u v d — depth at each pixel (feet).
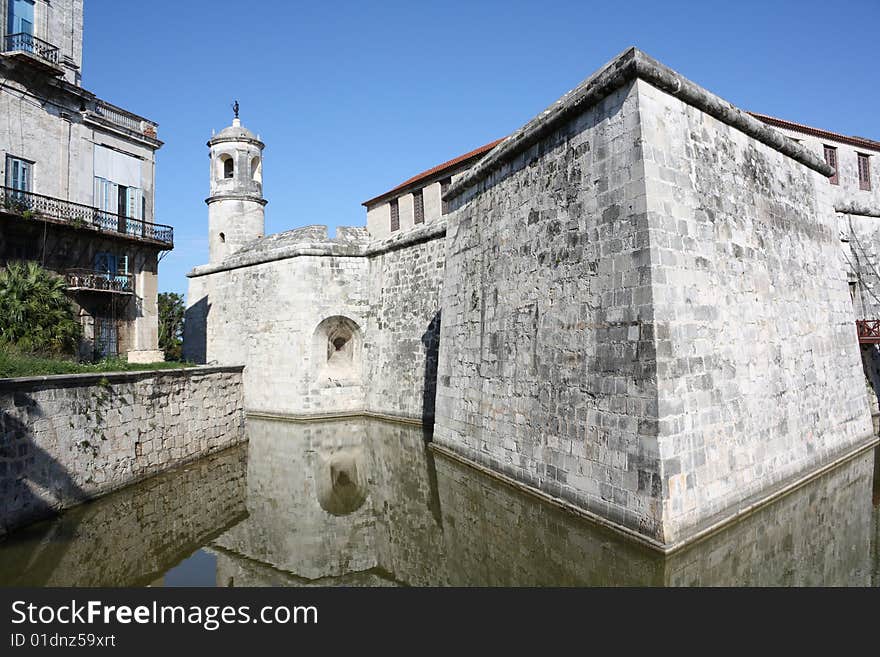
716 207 27.50
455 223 43.62
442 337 44.88
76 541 26.43
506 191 35.63
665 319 23.45
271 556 25.95
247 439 51.65
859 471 33.04
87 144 60.90
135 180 65.92
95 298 60.29
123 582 22.47
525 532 26.84
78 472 31.24
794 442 30.40
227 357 74.33
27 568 23.21
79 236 58.70
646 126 24.63
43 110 56.80
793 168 35.40
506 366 34.19
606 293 25.76
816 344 34.32
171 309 148.15
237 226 81.41
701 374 24.70
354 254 67.62
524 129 33.22
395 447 47.26
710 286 26.16
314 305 65.31
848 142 63.98
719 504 24.34
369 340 67.00
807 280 34.60
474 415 38.14
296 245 65.87
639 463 23.12
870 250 52.90
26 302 46.06
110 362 46.91
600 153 26.81
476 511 30.25
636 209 24.38
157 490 35.47
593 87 26.76
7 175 53.67
